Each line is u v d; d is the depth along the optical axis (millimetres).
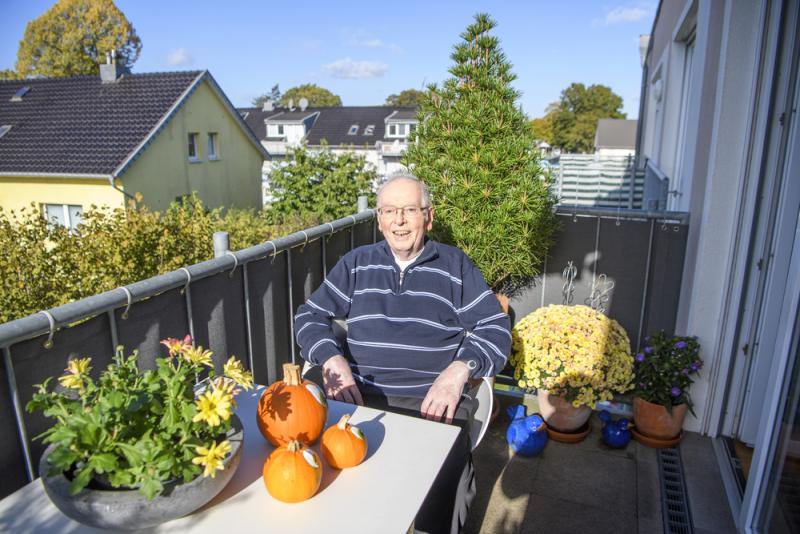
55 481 1020
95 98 18453
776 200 2645
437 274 2158
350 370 1988
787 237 2602
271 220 12227
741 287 2832
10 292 4621
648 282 3449
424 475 1261
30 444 1353
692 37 5578
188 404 1047
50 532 1040
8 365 1279
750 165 2725
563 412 2996
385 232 2152
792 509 1933
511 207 3096
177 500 1019
